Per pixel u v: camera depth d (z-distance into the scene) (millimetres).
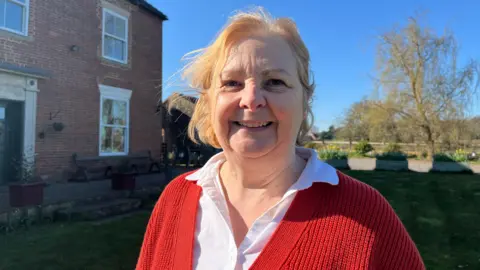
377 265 1104
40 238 5324
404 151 22781
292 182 1336
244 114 1209
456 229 6152
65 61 9602
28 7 8656
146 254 1498
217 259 1266
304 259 1097
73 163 9750
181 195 1506
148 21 12594
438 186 11531
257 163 1282
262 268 1122
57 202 6508
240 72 1223
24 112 8539
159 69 13086
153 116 12766
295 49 1306
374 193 1222
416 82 20625
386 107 21344
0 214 5586
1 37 8062
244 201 1358
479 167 15719
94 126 10445
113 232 5688
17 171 8289
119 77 11352
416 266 1154
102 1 10719
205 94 1509
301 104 1293
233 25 1265
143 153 12297
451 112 20125
